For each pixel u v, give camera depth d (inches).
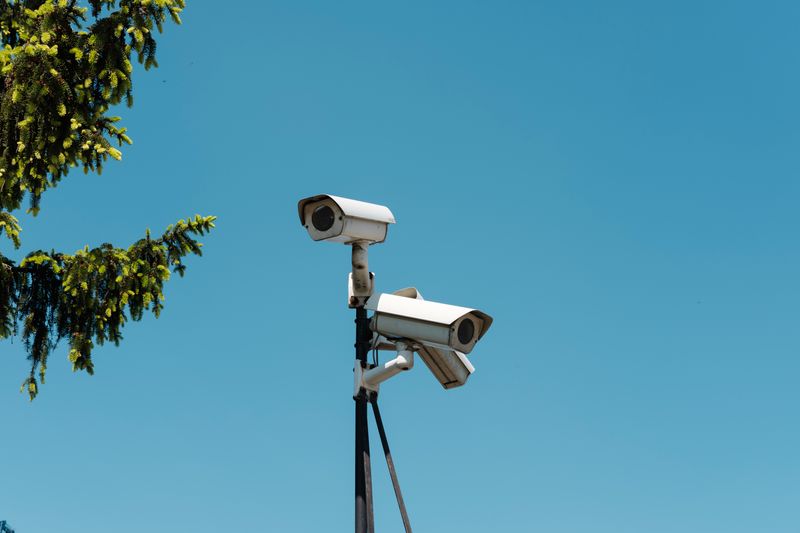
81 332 458.0
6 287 462.6
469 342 286.2
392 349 296.7
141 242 456.4
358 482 278.5
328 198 286.8
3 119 389.4
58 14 396.5
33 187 403.2
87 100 394.9
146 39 399.2
